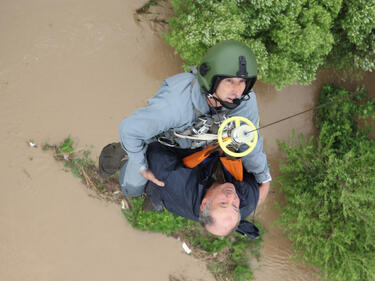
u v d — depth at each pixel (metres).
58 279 4.67
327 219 4.92
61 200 4.77
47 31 4.98
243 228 2.18
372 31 4.89
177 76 1.84
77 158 4.84
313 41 4.28
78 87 5.00
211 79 1.64
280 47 4.43
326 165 4.91
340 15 4.80
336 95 5.82
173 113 1.77
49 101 4.86
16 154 4.68
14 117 4.73
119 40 5.25
